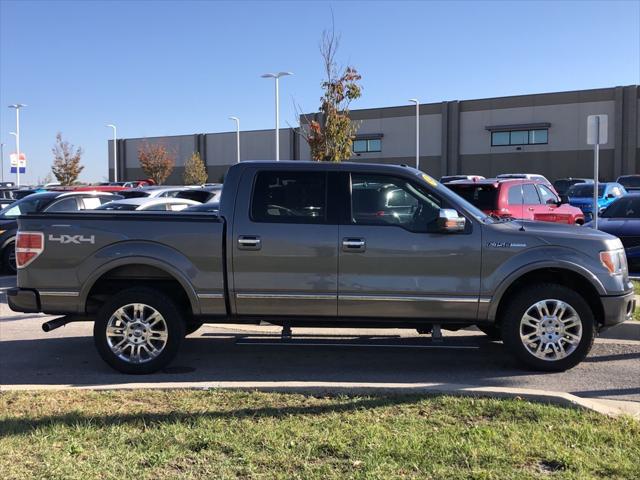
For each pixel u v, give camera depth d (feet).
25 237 19.74
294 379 19.65
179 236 19.51
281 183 19.70
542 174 147.02
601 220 38.32
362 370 20.66
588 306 19.44
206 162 195.52
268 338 21.80
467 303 19.31
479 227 19.33
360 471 11.75
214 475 11.71
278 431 13.67
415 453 12.46
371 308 19.47
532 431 13.61
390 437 13.30
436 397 15.94
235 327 26.91
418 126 152.66
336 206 19.52
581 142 142.10
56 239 19.65
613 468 11.84
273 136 181.78
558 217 44.88
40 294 19.81
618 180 95.14
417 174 19.76
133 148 210.59
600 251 19.40
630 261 35.86
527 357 19.70
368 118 167.63
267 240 19.31
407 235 19.24
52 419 14.55
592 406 15.23
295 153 178.09
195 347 23.68
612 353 22.59
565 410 14.94
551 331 19.62
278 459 12.32
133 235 19.57
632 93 135.44
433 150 159.84
